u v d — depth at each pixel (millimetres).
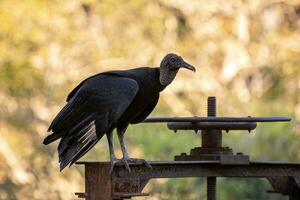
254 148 15992
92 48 19047
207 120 7820
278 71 19938
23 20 18422
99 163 7523
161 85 8000
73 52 18859
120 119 7953
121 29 19406
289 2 20906
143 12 19562
